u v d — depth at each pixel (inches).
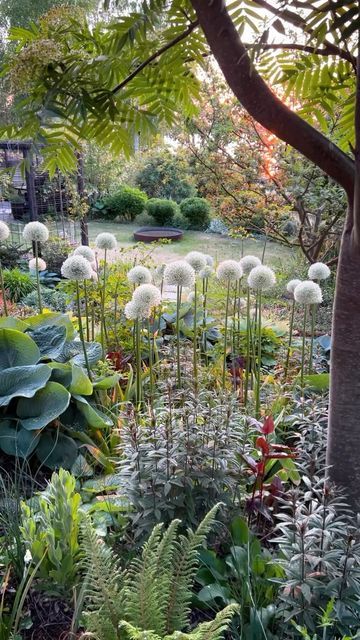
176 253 374.6
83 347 109.2
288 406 103.1
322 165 53.0
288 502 61.6
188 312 169.6
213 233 494.6
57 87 47.9
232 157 207.5
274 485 77.9
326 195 179.2
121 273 168.7
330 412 68.0
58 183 317.4
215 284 205.8
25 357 107.1
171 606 53.3
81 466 91.6
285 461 78.0
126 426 78.4
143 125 59.4
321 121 65.2
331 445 68.6
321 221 205.2
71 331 123.1
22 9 369.4
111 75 51.9
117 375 107.7
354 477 67.6
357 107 45.6
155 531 54.3
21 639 56.8
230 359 148.8
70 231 346.0
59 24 53.3
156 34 54.7
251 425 80.4
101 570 52.4
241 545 68.7
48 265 296.4
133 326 142.3
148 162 517.3
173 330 160.9
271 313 209.2
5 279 244.5
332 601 50.9
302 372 111.9
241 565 63.7
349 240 59.6
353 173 53.7
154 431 72.6
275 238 219.0
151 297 102.1
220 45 44.6
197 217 512.4
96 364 117.8
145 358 143.1
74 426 100.7
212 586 61.7
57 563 62.0
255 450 79.7
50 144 54.4
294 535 57.9
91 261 125.2
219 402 81.7
